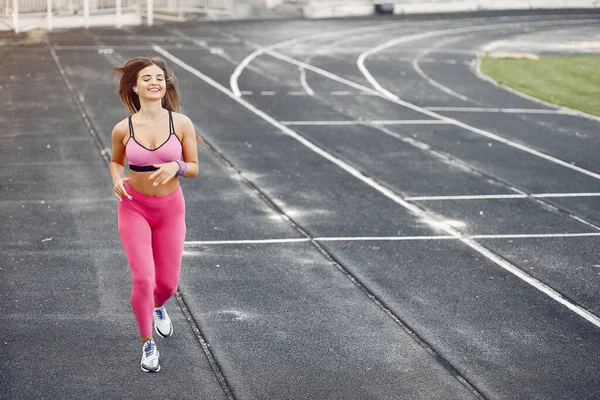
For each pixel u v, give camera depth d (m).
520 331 9.29
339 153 18.77
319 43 41.56
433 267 11.34
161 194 8.05
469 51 40.81
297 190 15.41
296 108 24.59
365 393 7.75
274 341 8.84
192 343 8.76
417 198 15.10
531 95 29.00
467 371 8.26
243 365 8.26
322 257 11.66
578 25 53.97
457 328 9.30
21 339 8.71
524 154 19.33
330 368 8.24
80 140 19.20
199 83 28.62
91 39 39.22
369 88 29.05
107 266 11.04
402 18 54.97
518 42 45.09
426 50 40.69
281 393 7.70
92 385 7.76
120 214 8.12
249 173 16.61
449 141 20.55
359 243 12.32
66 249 11.70
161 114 8.08
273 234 12.66
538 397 7.77
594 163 18.64
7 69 29.47
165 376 7.98
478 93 28.88
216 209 13.95
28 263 11.08
